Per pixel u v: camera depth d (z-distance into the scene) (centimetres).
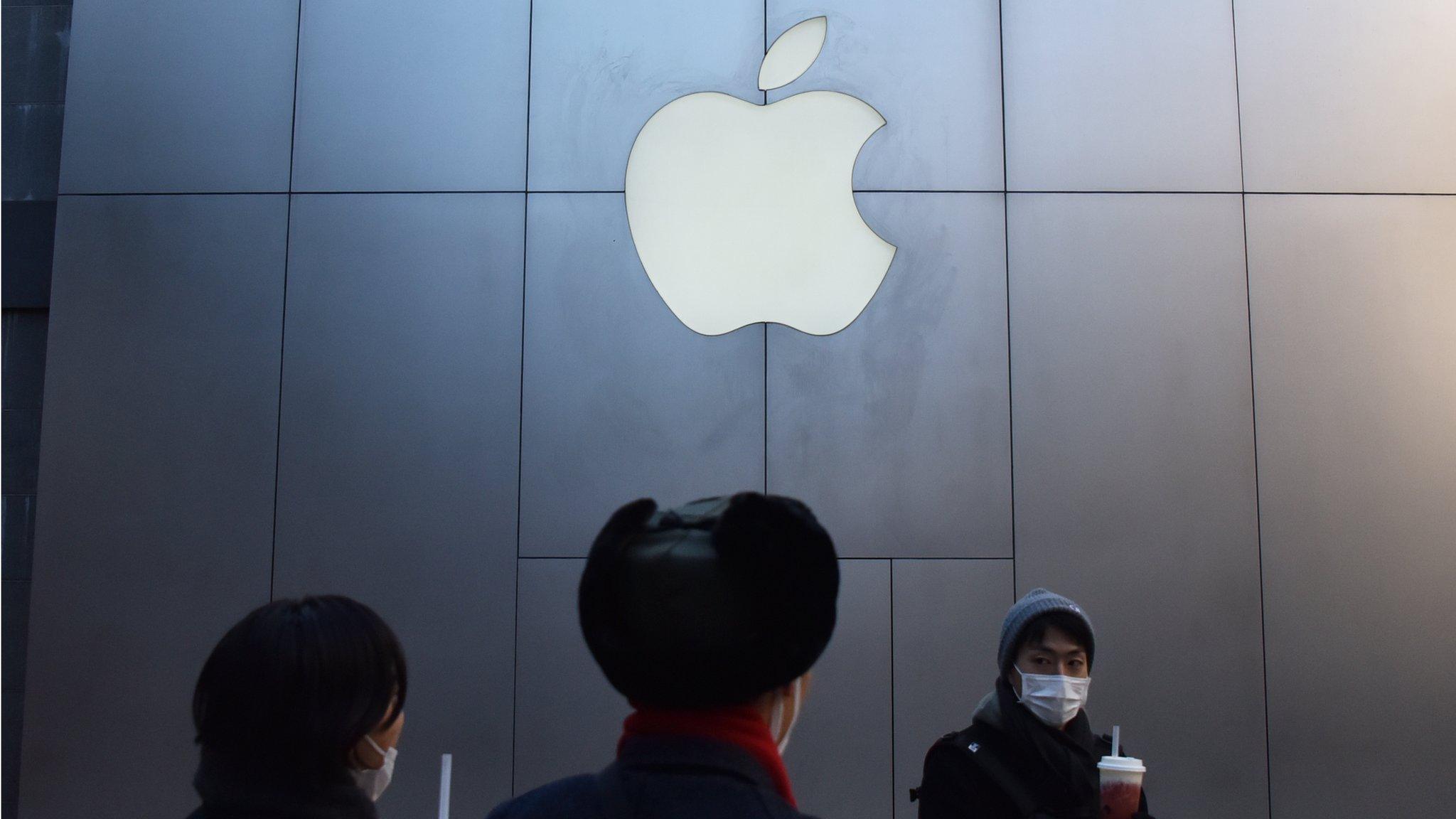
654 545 76
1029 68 394
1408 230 386
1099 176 390
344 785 106
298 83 397
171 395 384
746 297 388
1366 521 374
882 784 365
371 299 387
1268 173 389
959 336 384
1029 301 385
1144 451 378
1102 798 168
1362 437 378
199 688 109
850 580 374
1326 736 364
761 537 74
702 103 396
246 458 381
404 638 372
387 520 377
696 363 384
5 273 416
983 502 377
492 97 396
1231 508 375
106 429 383
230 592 375
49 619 375
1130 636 370
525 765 366
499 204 391
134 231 392
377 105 396
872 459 379
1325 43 394
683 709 76
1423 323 382
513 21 399
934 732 367
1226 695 366
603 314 386
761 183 393
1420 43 393
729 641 73
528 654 371
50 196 424
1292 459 377
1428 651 368
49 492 380
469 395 382
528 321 386
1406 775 362
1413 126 390
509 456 380
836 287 388
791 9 399
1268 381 381
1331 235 387
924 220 389
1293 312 383
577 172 392
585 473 379
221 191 393
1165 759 364
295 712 104
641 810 72
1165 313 384
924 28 397
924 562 375
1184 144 390
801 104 395
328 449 380
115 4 403
